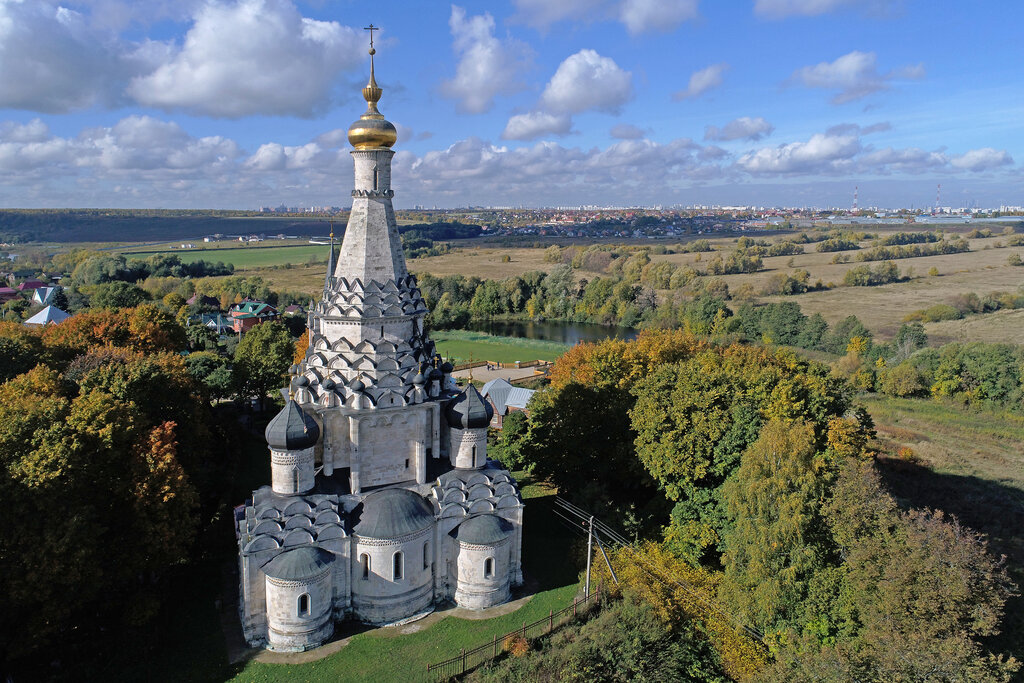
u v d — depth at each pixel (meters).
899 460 86.25
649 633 43.97
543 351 162.25
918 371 123.38
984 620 38.75
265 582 43.47
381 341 46.31
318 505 44.81
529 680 39.28
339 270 46.59
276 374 101.06
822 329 163.25
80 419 48.94
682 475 61.22
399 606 46.41
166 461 49.09
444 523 48.53
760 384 70.31
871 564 42.41
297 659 42.56
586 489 65.00
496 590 49.03
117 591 47.72
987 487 78.75
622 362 88.62
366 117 44.75
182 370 73.88
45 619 40.84
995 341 143.12
